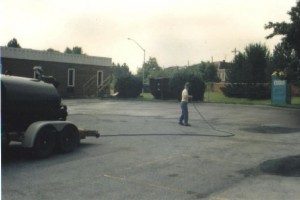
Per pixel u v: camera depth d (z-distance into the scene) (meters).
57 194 6.79
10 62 40.59
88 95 47.75
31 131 9.68
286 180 8.04
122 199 6.59
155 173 8.48
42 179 7.78
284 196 6.92
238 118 22.34
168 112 25.73
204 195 6.93
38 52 42.97
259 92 41.91
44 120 10.95
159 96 41.09
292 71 27.44
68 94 45.81
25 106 10.12
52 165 9.05
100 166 9.06
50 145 10.09
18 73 41.31
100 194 6.84
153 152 11.02
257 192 7.15
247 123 19.70
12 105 9.73
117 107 29.92
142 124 18.36
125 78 43.50
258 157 10.49
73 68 46.22
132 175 8.27
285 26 24.48
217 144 12.70
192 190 7.23
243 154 10.92
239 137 14.50
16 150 10.88
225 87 45.50
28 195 6.70
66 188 7.17
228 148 11.93
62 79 45.28
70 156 10.19
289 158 10.31
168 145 12.33
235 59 46.09
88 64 47.72
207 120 21.08
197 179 8.03
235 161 9.92
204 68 78.00
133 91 43.69
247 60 44.66
